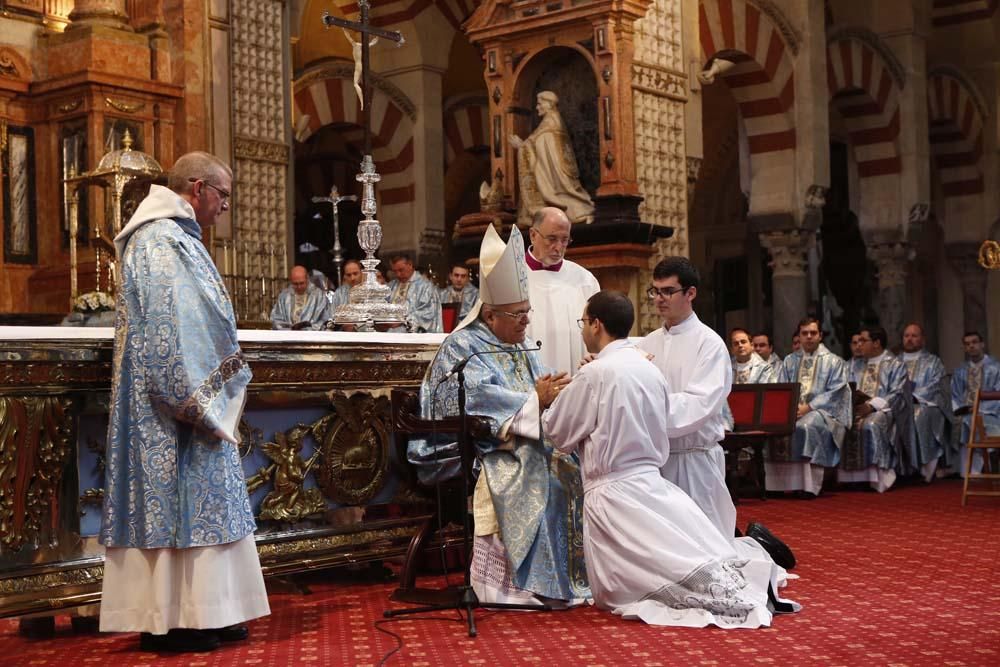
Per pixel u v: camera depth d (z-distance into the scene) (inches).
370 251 294.4
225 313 201.8
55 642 209.2
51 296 498.9
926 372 545.6
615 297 227.9
